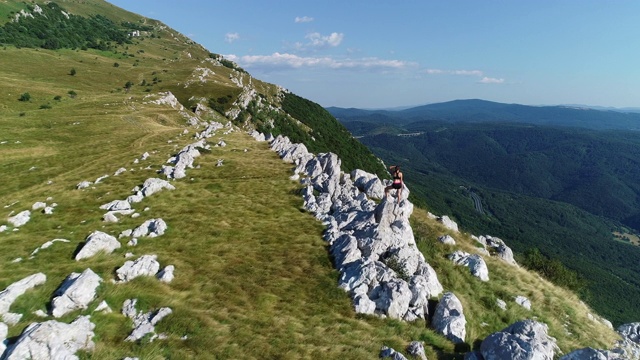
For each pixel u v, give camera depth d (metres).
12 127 85.38
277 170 54.47
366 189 48.19
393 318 24.27
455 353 22.02
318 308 24.08
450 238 38.91
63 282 21.70
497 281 34.28
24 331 16.30
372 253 29.64
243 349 18.97
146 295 21.84
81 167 63.16
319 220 37.53
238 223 35.94
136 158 64.19
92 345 17.00
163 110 118.69
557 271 46.16
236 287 24.98
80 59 199.25
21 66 164.62
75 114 102.12
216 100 176.00
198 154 59.53
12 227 33.75
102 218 35.72
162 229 32.22
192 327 19.73
